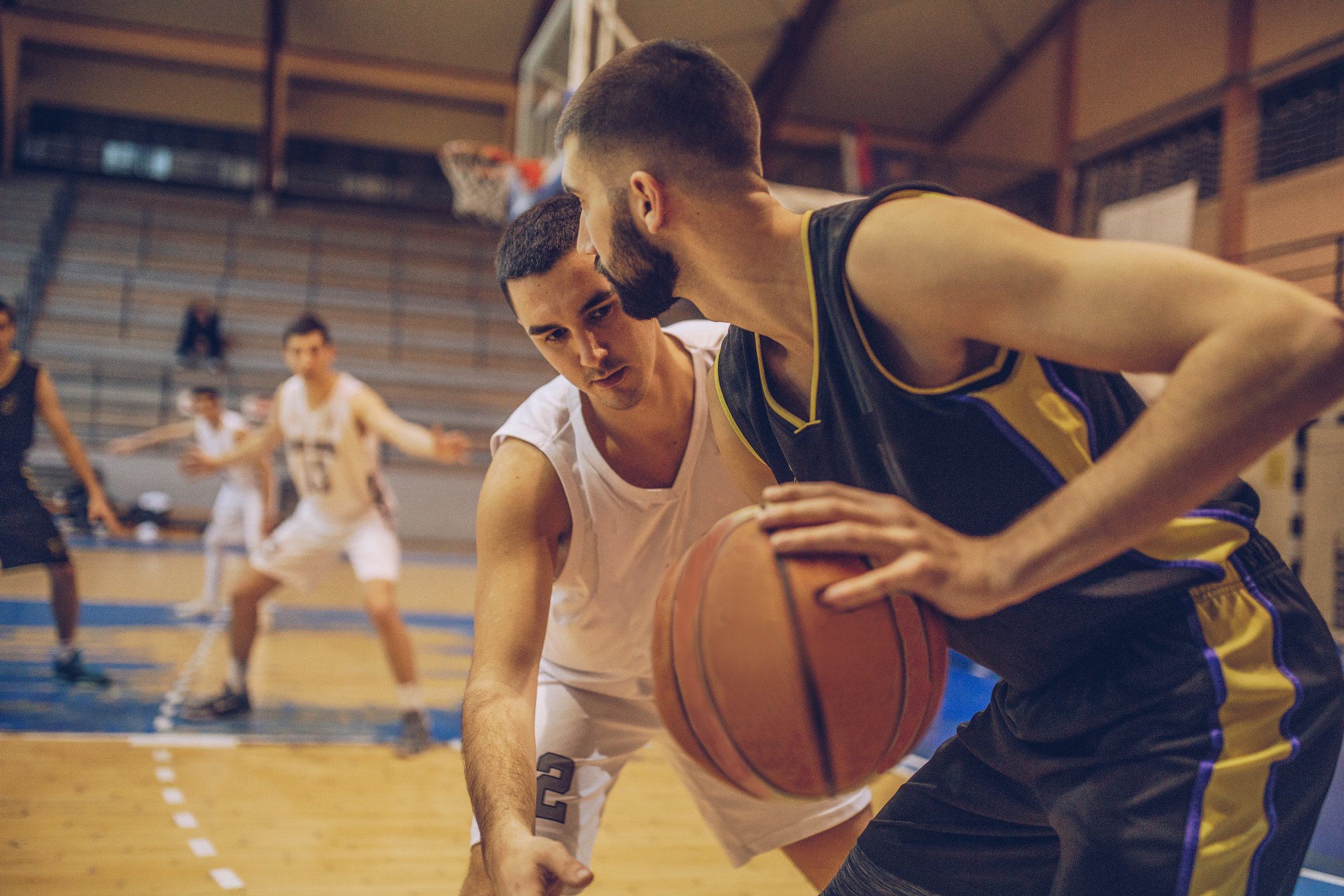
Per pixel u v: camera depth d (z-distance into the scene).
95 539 9.79
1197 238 9.99
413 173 14.78
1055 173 12.07
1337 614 5.23
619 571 1.58
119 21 12.86
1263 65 9.34
